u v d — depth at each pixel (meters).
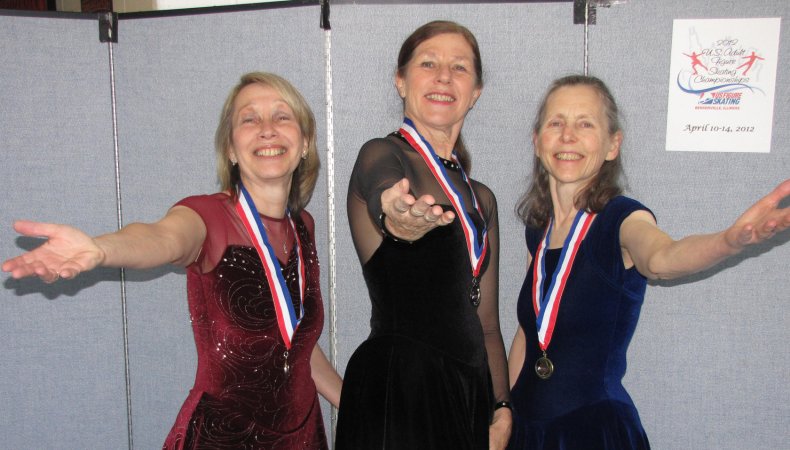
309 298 1.82
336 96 2.19
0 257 2.27
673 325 2.20
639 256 1.49
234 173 1.81
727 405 2.20
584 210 1.75
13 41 2.21
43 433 2.36
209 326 1.66
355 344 2.27
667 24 2.06
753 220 1.21
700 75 2.07
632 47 2.09
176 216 1.59
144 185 2.33
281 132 1.75
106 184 2.33
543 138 1.79
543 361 1.73
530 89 2.14
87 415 2.40
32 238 2.27
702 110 2.08
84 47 2.26
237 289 1.65
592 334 1.67
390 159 1.63
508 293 2.24
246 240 1.70
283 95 1.80
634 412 1.68
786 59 2.03
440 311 1.58
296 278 1.78
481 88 1.90
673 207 2.14
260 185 1.78
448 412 1.55
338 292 2.26
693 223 2.14
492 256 1.85
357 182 1.66
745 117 2.07
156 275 2.37
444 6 2.14
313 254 1.90
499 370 1.82
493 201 1.90
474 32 2.14
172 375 2.41
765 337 2.15
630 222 1.61
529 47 2.13
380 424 1.56
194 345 2.38
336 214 2.23
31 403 2.34
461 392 1.59
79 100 2.28
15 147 2.24
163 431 2.44
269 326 1.68
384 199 1.33
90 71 2.28
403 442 1.54
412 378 1.55
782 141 2.06
